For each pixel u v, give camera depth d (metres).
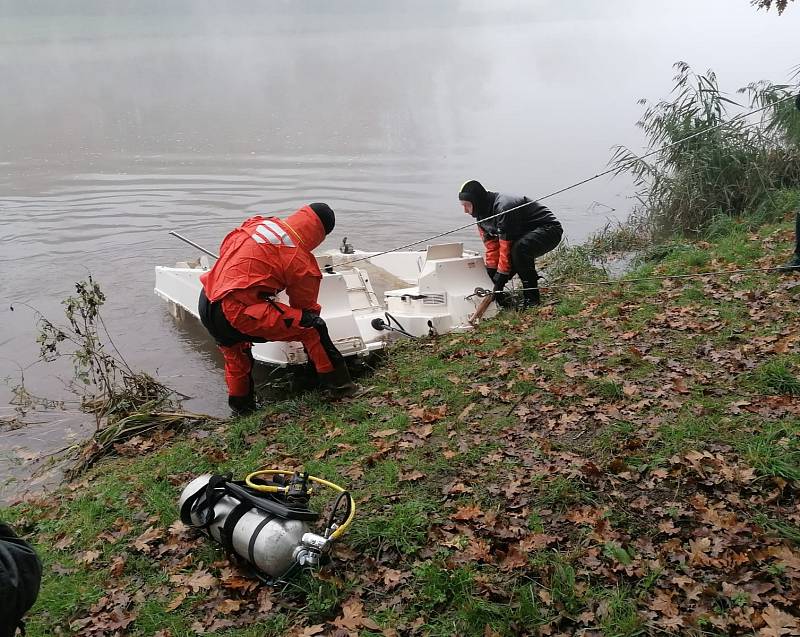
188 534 4.53
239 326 6.02
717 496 4.04
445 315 7.65
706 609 3.38
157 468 5.59
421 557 4.00
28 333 9.15
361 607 3.71
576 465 4.50
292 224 6.13
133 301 10.09
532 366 5.99
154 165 17.91
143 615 3.92
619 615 3.42
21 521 5.25
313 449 5.48
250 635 3.65
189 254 11.87
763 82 11.77
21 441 6.78
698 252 8.52
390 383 6.46
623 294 7.50
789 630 3.16
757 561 3.55
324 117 24.31
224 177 16.56
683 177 10.96
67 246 12.34
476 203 7.94
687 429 4.63
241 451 5.71
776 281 6.89
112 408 6.98
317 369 6.38
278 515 3.97
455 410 5.60
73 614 4.04
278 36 60.47
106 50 48.00
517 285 8.73
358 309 7.84
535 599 3.58
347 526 4.07
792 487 3.99
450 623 3.54
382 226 12.88
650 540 3.84
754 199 10.28
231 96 29.11
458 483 4.57
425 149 18.95
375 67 38.03
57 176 16.97
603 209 13.41
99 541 4.67
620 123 21.19
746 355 5.47
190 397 7.40
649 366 5.60
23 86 32.28
